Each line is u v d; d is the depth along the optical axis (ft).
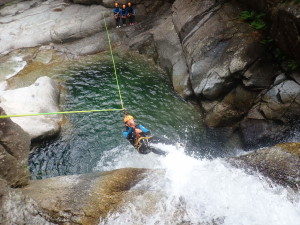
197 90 30.55
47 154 27.89
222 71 29.01
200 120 30.35
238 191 16.89
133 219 15.78
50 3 54.80
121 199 16.94
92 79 38.34
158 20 45.42
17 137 19.98
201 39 32.78
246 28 30.30
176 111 31.83
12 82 38.24
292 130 24.94
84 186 18.24
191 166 19.62
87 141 29.14
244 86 28.09
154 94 34.65
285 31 25.26
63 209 16.34
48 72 40.27
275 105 25.86
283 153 18.81
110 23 47.52
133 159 26.71
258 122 26.40
